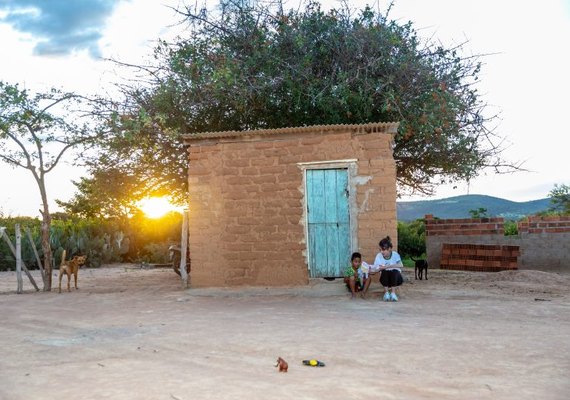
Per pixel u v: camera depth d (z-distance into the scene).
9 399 4.86
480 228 18.78
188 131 17.25
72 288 14.66
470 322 8.42
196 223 12.81
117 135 15.34
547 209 24.86
